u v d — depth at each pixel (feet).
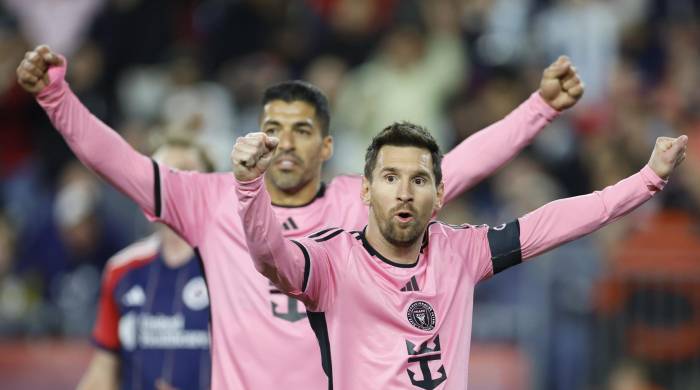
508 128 68.90
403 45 145.28
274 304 65.05
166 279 82.12
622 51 148.87
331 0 159.12
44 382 123.13
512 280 115.24
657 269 108.88
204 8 166.71
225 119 149.89
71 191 136.56
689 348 107.76
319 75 147.84
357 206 68.69
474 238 61.62
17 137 158.20
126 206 132.98
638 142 132.98
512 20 154.30
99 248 132.77
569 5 151.94
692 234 110.01
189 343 81.05
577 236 61.87
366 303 57.16
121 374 84.12
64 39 163.53
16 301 134.00
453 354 57.98
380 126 143.33
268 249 53.78
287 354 64.39
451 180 67.67
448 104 144.77
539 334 112.27
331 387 56.80
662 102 141.79
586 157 134.31
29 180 149.59
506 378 112.27
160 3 164.55
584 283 111.45
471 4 154.40
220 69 161.27
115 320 83.56
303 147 68.49
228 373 65.21
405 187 56.44
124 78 161.48
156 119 149.69
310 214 68.49
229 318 65.62
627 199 61.72
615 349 109.29
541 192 126.62
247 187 52.95
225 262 66.39
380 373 56.44
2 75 159.53
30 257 136.98
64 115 63.62
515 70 146.82
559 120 139.74
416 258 58.90
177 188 67.05
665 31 151.53
